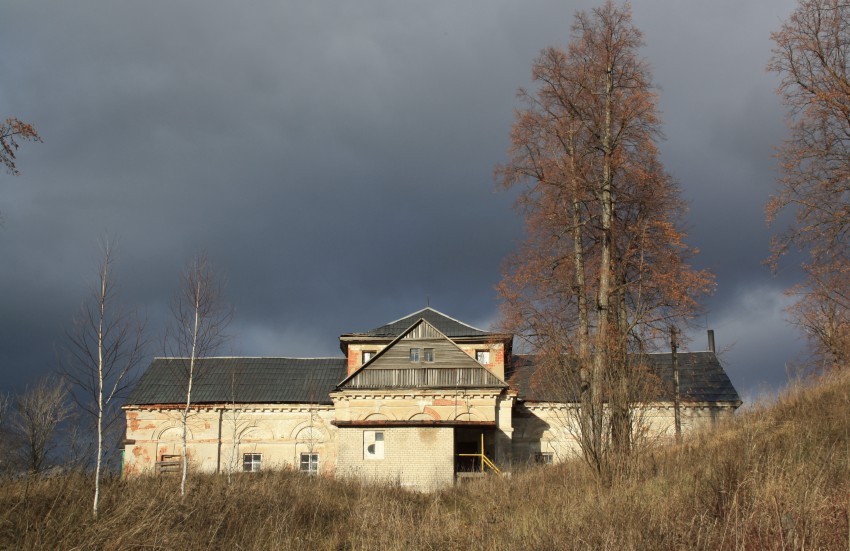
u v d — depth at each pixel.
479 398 34.56
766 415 18.53
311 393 39.28
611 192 25.53
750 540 10.35
